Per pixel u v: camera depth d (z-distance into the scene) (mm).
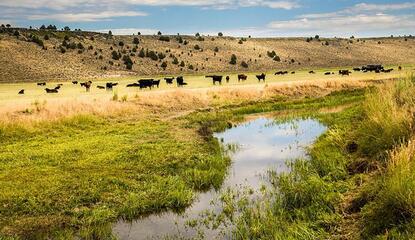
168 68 132625
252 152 17281
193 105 33438
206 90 37500
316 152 15016
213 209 10789
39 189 12133
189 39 183625
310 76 78500
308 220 9258
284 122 25406
